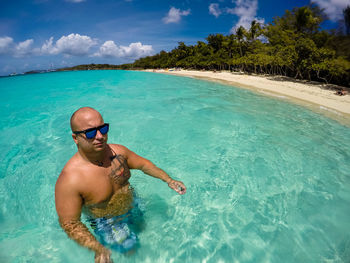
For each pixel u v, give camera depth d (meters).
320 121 6.72
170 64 63.75
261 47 27.98
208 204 2.79
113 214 1.87
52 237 2.24
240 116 6.89
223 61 37.97
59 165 3.95
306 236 2.31
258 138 5.03
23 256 2.03
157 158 4.05
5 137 5.37
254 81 20.22
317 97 11.22
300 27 22.81
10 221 2.54
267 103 9.29
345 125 6.47
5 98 11.34
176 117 6.72
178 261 2.00
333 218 2.58
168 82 19.91
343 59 14.83
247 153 4.25
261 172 3.57
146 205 2.63
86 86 16.47
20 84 19.81
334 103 9.65
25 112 7.89
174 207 2.69
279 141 4.88
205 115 6.96
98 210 1.72
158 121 6.31
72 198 1.49
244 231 2.37
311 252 2.11
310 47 17.64
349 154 4.32
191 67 54.47
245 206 2.77
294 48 19.25
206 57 43.94
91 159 1.58
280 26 25.45
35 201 2.91
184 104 8.71
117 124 6.02
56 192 1.50
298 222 2.50
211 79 23.77
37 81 22.97
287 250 2.13
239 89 14.36
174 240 2.20
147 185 3.09
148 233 2.22
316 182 3.32
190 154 4.21
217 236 2.30
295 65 20.33
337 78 16.75
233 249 2.14
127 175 1.85
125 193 1.91
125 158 1.87
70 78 26.94
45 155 4.35
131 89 14.18
